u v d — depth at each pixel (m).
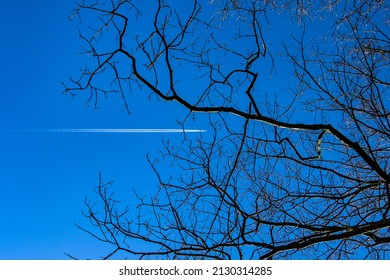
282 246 5.28
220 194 5.66
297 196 5.91
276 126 5.72
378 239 5.28
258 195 5.85
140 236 5.41
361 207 5.76
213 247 5.45
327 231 5.50
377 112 5.44
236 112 5.60
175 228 5.60
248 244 5.44
